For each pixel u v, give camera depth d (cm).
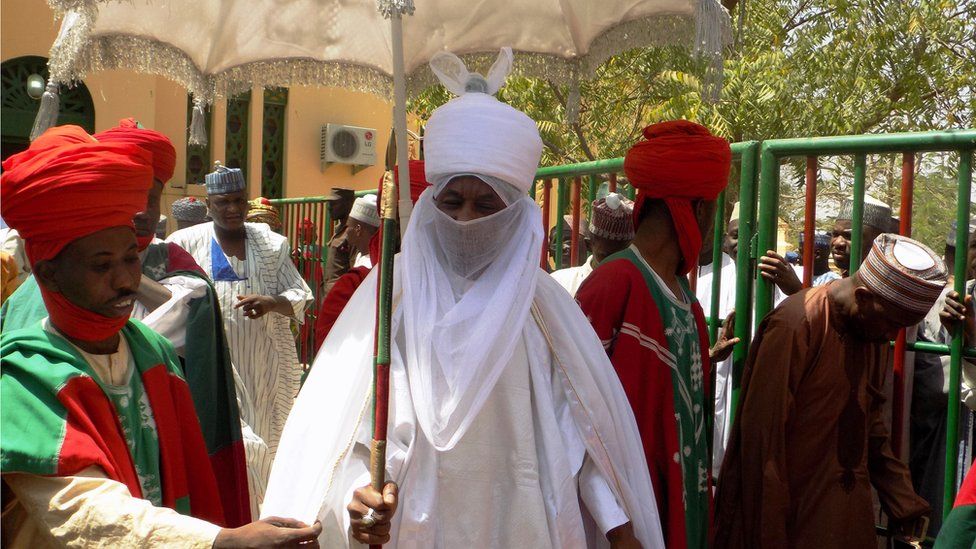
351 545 214
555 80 349
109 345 205
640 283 279
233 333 523
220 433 332
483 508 221
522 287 224
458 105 229
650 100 834
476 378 213
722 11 284
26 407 183
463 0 337
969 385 303
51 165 186
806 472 286
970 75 907
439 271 229
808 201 322
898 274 263
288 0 323
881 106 885
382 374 208
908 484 293
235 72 330
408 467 216
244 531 181
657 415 272
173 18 310
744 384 297
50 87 287
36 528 184
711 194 289
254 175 1122
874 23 904
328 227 852
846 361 282
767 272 322
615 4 323
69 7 244
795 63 860
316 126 1166
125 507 178
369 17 335
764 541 281
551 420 229
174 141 1034
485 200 226
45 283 193
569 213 515
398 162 236
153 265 348
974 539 209
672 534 265
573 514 224
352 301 234
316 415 221
